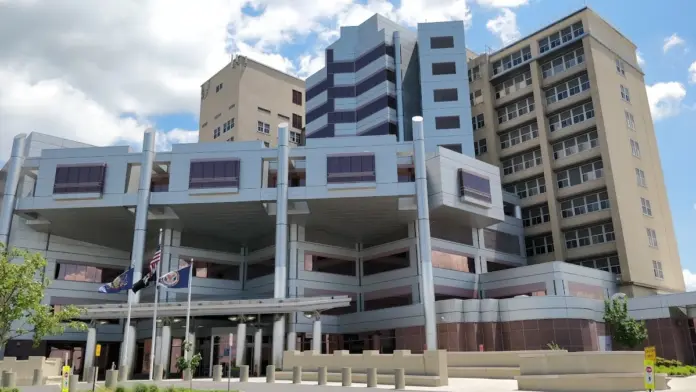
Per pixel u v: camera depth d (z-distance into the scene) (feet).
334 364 113.80
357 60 240.94
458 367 111.86
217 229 189.26
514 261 209.56
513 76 238.48
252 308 145.28
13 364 116.47
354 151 168.14
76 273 188.96
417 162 164.76
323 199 164.66
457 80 217.15
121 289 128.67
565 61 221.05
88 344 149.79
